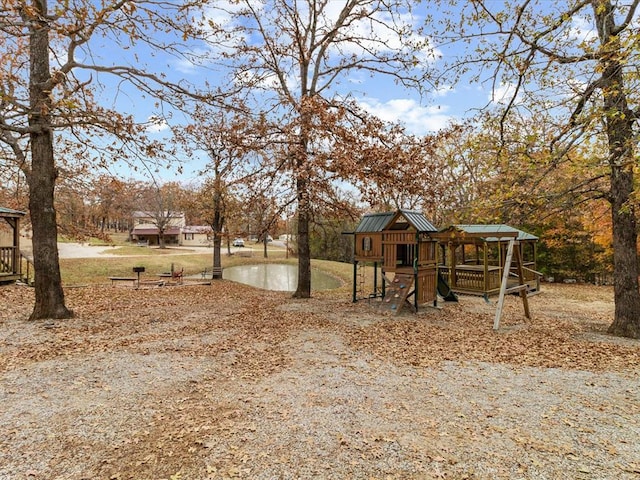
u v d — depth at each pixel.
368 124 11.26
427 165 12.24
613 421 4.15
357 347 7.21
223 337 7.94
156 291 15.81
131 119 8.07
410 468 3.27
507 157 7.35
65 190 13.72
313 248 39.97
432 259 11.90
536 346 7.37
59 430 3.86
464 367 6.04
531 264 16.34
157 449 3.54
